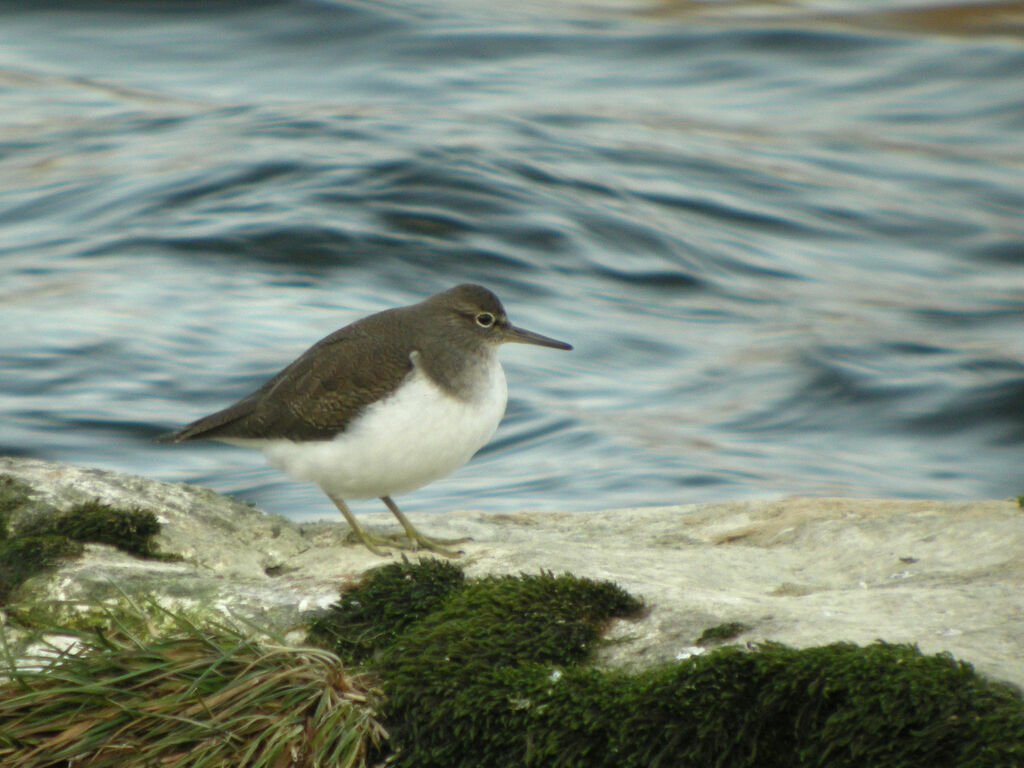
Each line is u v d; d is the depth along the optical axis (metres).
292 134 21.62
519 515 9.04
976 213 21.53
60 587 6.63
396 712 5.57
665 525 8.48
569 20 32.62
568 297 16.98
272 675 5.44
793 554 7.36
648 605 6.10
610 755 5.09
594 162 21.80
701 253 18.94
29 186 19.97
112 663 5.40
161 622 6.40
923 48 30.47
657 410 14.37
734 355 15.83
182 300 16.08
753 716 4.94
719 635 5.64
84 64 27.19
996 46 30.58
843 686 4.80
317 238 17.69
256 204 18.70
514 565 6.86
